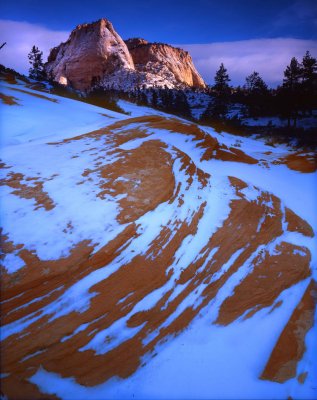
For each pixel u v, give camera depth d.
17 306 3.27
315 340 4.00
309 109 43.72
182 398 3.21
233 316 4.21
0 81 16.42
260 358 3.72
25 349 3.02
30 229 4.33
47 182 5.80
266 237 5.85
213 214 6.11
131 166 6.88
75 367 3.15
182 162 7.75
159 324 3.85
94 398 3.04
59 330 3.27
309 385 3.44
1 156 6.96
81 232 4.45
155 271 4.36
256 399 3.26
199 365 3.55
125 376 3.29
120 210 5.16
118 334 3.55
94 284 3.84
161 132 10.29
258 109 48.25
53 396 2.90
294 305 4.53
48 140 8.49
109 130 9.84
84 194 5.50
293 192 8.55
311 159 11.04
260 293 4.61
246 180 8.59
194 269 4.71
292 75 42.31
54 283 3.60
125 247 4.47
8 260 3.68
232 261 5.08
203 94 73.19
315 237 6.34
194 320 4.07
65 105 14.04
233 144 15.04
